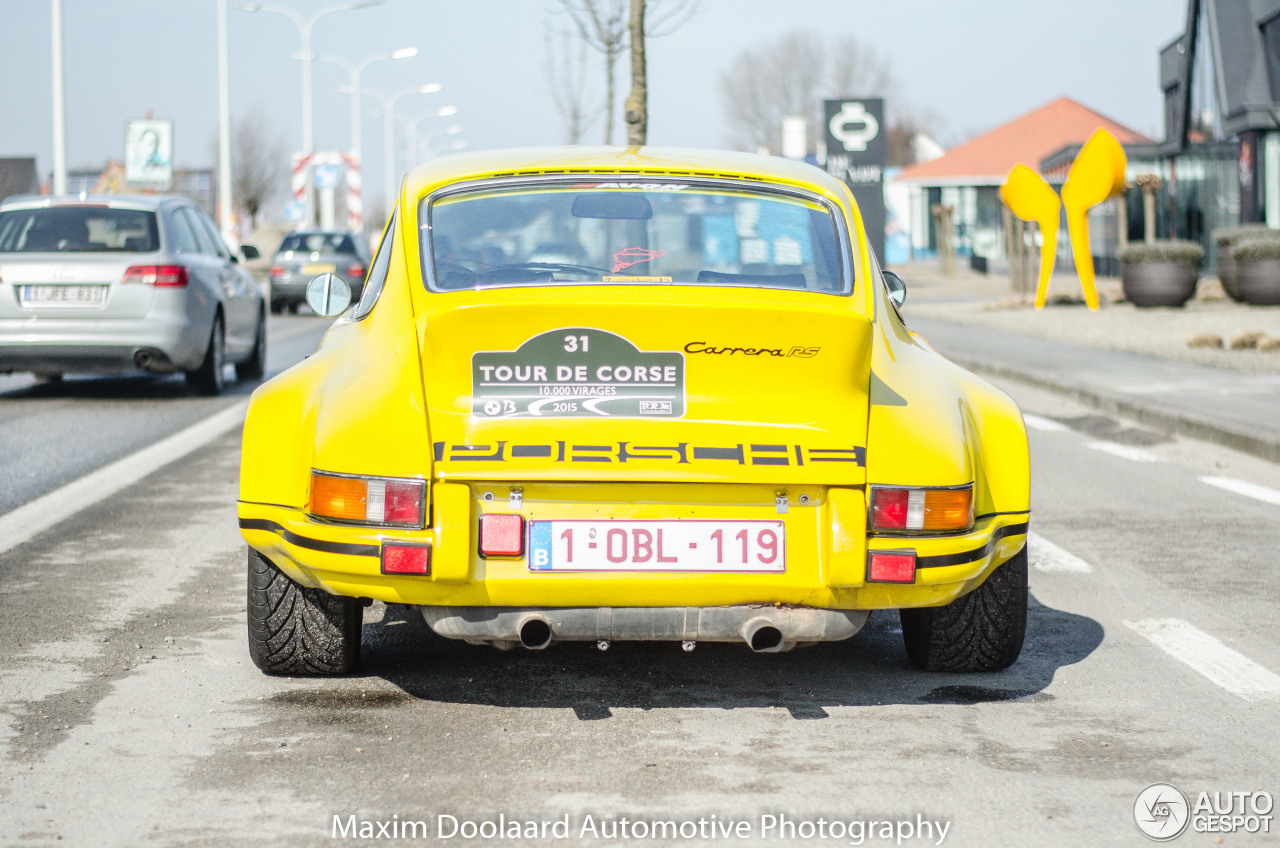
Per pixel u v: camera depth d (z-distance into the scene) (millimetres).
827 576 3990
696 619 4055
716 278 4504
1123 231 32125
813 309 3875
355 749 4043
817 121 101438
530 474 3914
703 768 3898
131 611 5672
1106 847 3377
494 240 4523
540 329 3914
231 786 3740
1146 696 4633
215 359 13930
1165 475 9578
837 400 4023
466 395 3959
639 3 14609
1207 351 17109
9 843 3350
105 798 3648
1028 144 62906
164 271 12953
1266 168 31312
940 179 62000
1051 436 11617
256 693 4578
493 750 4039
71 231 13039
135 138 44094
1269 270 22688
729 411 3971
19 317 12742
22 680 4703
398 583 3998
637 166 4785
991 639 4754
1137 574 6543
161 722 4277
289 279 31406
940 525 4055
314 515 4059
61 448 10312
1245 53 31625
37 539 7137
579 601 3996
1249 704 4555
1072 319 22797
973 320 23875
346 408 4078
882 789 3748
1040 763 3967
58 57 30531
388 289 4500
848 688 4695
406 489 3934
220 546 6988
